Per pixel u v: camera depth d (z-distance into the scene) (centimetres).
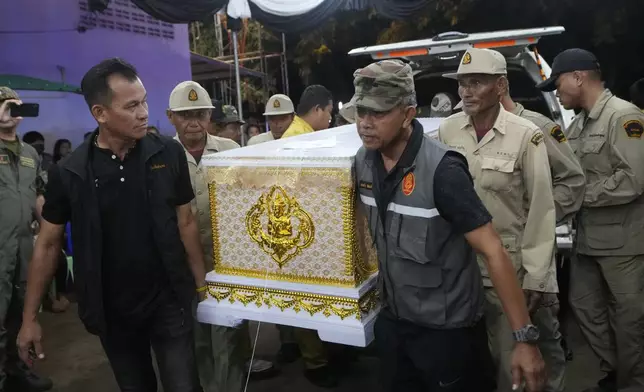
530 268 204
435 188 160
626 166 249
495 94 210
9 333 317
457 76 212
